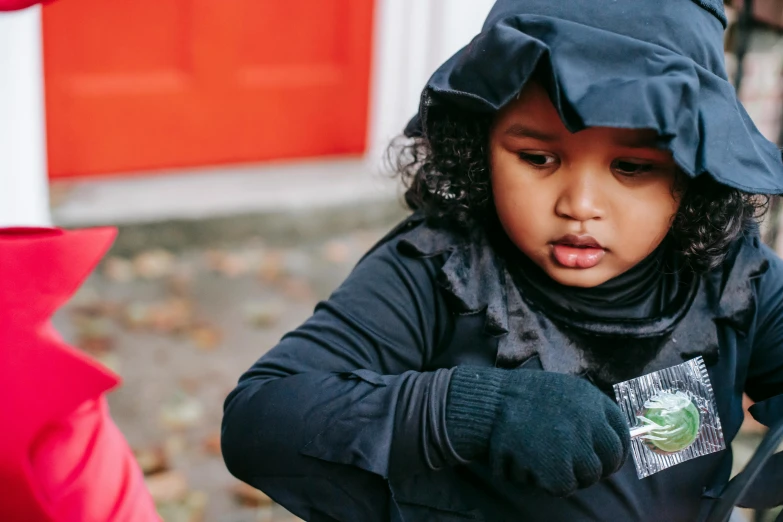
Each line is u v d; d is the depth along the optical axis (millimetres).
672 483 1005
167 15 3822
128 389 3016
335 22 4027
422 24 3859
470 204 993
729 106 865
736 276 1017
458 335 981
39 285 821
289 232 3920
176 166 3994
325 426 895
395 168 1232
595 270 909
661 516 1007
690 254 964
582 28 841
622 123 799
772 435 988
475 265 991
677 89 816
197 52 3891
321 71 4074
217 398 3006
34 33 2910
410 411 872
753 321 1019
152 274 3648
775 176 873
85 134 3824
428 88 917
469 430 854
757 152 870
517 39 830
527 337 968
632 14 865
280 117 4074
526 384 854
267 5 3934
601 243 891
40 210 3035
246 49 3959
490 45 853
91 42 3750
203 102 3955
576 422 822
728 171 847
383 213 4035
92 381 811
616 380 975
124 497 889
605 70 830
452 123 972
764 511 1490
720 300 1006
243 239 3865
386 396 889
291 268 3777
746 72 1943
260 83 4008
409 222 1044
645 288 990
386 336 984
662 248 997
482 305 975
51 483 835
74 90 3764
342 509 922
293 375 948
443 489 992
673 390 986
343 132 4172
